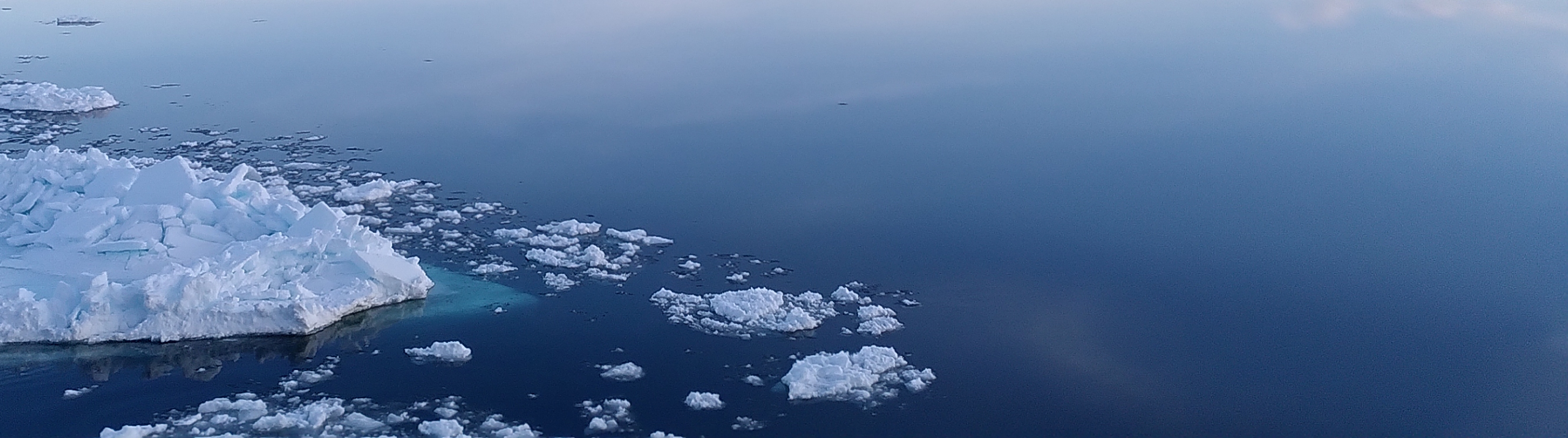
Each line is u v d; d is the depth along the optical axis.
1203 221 40.53
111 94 59.44
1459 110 52.78
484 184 44.91
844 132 51.84
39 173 33.66
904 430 26.64
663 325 31.72
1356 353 31.05
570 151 49.34
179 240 31.08
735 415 27.02
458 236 38.47
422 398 27.44
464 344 30.27
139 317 29.28
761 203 42.72
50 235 31.14
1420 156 47.00
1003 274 36.06
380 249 33.19
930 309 33.34
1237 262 36.97
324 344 29.80
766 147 49.75
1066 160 47.59
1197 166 46.50
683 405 27.44
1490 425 27.72
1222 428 27.34
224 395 27.22
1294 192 43.41
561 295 33.69
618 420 26.67
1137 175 45.53
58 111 55.31
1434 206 41.69
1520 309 33.66
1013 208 42.09
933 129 52.16
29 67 65.75
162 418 26.14
